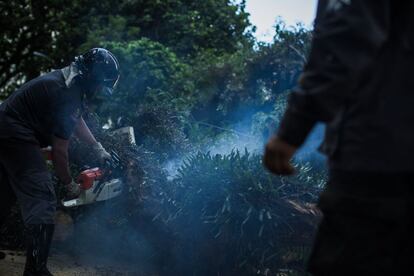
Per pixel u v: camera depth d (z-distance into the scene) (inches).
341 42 65.7
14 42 636.1
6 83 672.4
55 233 196.5
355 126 67.1
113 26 535.8
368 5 65.4
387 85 66.0
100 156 170.7
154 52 414.0
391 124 65.1
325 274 70.0
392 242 64.2
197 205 161.8
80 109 157.6
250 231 155.6
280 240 155.3
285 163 71.2
